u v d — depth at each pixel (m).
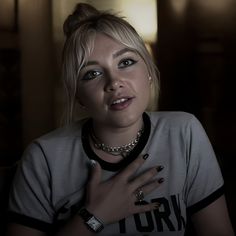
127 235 0.98
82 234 0.95
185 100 3.94
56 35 3.49
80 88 0.96
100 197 0.97
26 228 1.02
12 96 3.54
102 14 0.97
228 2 3.79
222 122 3.88
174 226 0.98
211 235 1.02
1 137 3.55
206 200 1.03
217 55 3.89
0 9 3.42
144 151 1.01
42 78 3.55
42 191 1.03
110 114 0.93
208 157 1.04
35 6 3.47
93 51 0.93
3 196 1.10
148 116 1.05
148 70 0.99
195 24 3.84
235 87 3.87
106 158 1.01
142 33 3.73
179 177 1.01
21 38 3.49
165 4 3.75
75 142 1.03
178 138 1.03
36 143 1.06
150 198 0.99
